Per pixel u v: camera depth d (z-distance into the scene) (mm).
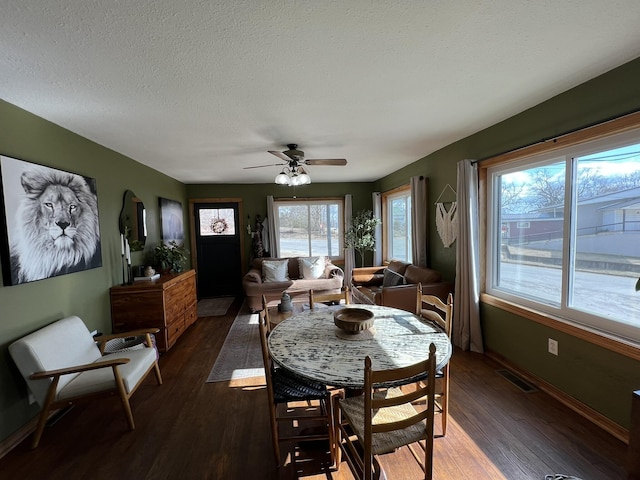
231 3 1225
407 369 1339
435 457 1851
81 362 2354
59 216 2498
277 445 1841
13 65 1638
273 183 6480
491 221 3170
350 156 4184
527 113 2545
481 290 3293
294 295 5262
